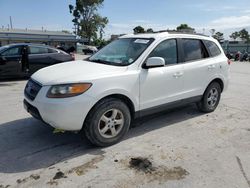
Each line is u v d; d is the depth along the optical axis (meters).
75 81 3.61
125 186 3.03
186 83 5.01
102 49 5.12
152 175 3.27
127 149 3.98
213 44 5.80
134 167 3.45
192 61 5.15
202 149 4.02
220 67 5.73
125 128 4.18
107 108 3.88
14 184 3.04
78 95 3.59
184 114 5.73
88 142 4.17
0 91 7.93
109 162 3.57
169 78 4.65
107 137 4.00
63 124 3.60
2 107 6.11
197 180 3.18
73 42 52.12
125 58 4.40
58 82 3.61
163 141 4.29
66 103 3.53
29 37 47.12
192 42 5.26
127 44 4.78
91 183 3.07
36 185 3.03
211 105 5.83
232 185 3.10
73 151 3.89
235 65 21.77
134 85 4.14
